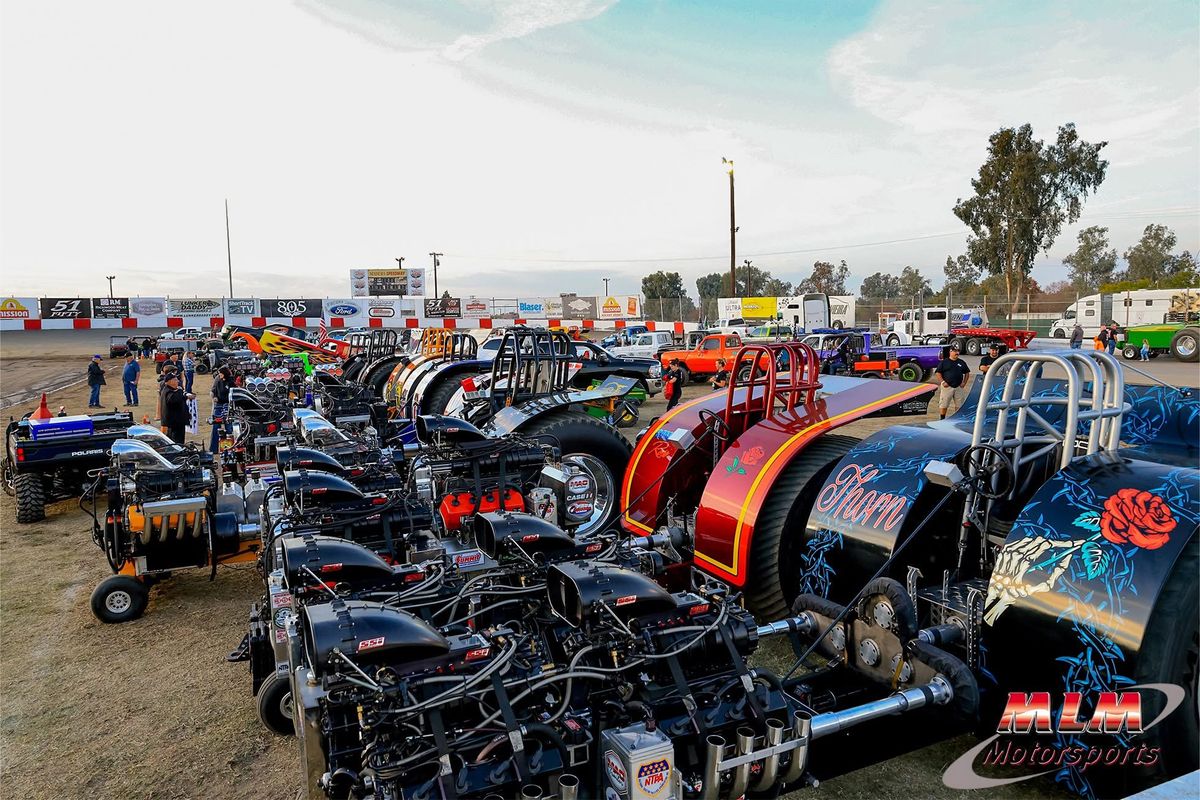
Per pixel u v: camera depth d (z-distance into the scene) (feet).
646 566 11.55
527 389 25.17
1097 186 159.94
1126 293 104.06
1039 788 9.78
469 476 17.74
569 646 9.14
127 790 11.07
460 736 7.91
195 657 15.61
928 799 9.86
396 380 40.37
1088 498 9.21
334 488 14.76
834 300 138.41
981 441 11.45
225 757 11.88
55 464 26.32
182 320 128.67
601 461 22.25
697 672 9.16
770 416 15.42
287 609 11.07
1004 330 94.99
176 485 18.16
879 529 11.39
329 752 8.00
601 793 8.09
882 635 9.44
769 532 13.61
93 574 20.95
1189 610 8.24
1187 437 12.32
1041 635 8.93
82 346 153.17
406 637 8.11
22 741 12.47
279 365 53.16
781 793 8.57
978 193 167.73
